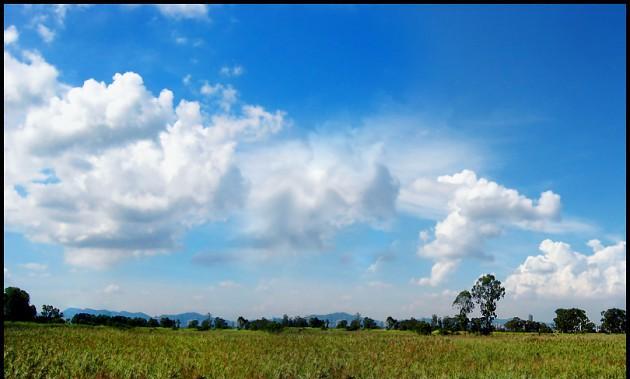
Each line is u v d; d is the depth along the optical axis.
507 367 29.09
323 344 49.75
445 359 34.72
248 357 34.53
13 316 91.00
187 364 29.33
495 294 95.06
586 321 113.19
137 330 77.69
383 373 27.27
